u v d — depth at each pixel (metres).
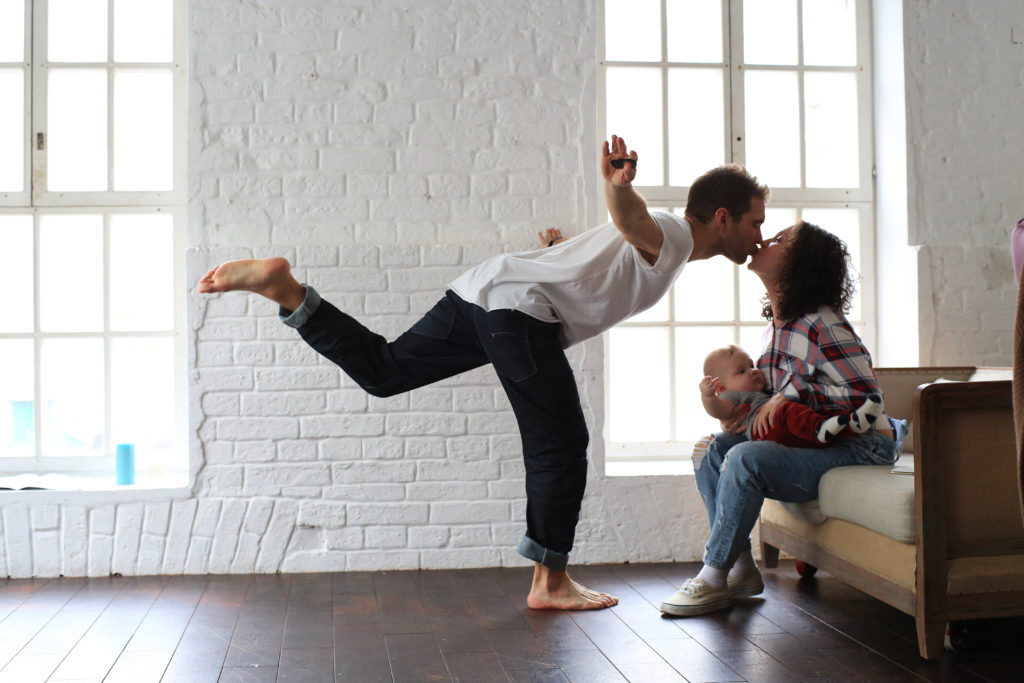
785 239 2.87
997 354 3.90
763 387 3.05
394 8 3.69
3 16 3.81
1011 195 3.95
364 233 3.66
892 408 3.53
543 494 2.91
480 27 3.71
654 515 3.70
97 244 3.87
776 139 4.07
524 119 3.72
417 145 3.68
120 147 3.87
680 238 2.56
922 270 3.86
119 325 3.88
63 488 3.54
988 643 2.59
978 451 2.42
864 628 2.74
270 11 3.65
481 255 3.67
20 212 3.77
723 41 4.02
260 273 2.56
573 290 2.73
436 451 3.63
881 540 2.59
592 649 2.56
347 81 3.66
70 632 2.76
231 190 3.62
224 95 3.62
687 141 4.02
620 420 3.96
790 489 2.87
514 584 3.35
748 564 3.10
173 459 3.81
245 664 2.45
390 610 3.00
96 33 3.84
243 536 3.55
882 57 4.05
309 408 3.59
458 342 2.84
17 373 3.79
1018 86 3.96
